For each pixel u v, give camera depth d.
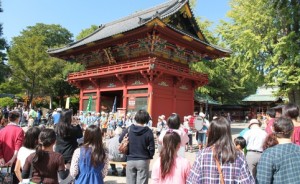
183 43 30.22
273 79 29.77
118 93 37.62
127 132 6.71
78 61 40.34
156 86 28.11
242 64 32.66
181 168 4.30
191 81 33.31
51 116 33.56
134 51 31.69
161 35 27.64
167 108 29.34
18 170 5.41
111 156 10.67
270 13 29.05
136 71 27.66
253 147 7.21
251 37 29.12
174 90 30.33
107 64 35.28
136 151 6.29
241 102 63.81
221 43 40.62
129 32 27.19
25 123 30.09
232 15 33.00
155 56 30.09
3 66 44.72
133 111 29.14
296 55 26.59
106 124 23.03
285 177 3.64
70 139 6.70
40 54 49.53
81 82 37.38
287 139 3.94
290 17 27.91
